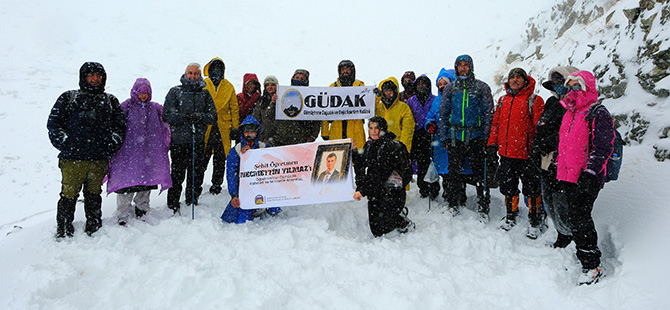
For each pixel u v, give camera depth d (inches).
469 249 177.6
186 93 209.6
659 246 141.6
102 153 182.4
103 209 226.7
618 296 129.7
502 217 213.6
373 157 193.3
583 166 146.2
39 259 164.7
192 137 209.9
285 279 152.3
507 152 188.2
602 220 170.2
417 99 239.5
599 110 142.9
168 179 207.6
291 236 181.0
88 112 178.5
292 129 235.6
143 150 199.5
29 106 534.3
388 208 192.1
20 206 366.6
